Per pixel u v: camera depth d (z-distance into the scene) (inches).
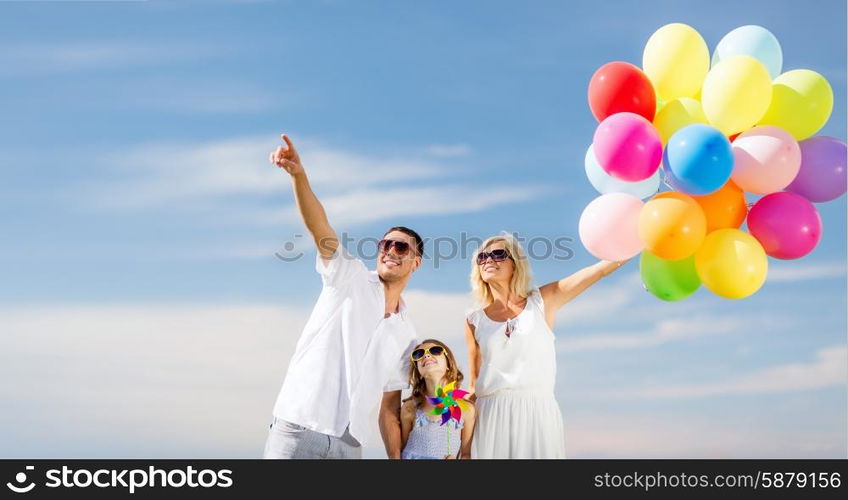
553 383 161.2
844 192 137.9
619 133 129.3
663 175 139.9
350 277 143.5
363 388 141.0
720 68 132.5
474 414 159.2
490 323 161.5
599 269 160.6
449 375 159.9
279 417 138.5
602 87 137.7
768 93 130.9
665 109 139.6
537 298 161.5
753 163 130.4
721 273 132.1
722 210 135.6
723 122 132.4
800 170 137.0
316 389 137.1
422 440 156.6
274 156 135.3
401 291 154.2
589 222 139.6
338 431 136.6
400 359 157.4
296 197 137.9
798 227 132.4
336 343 140.4
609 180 144.8
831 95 137.6
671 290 146.0
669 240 129.7
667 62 140.3
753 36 144.8
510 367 157.2
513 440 155.1
